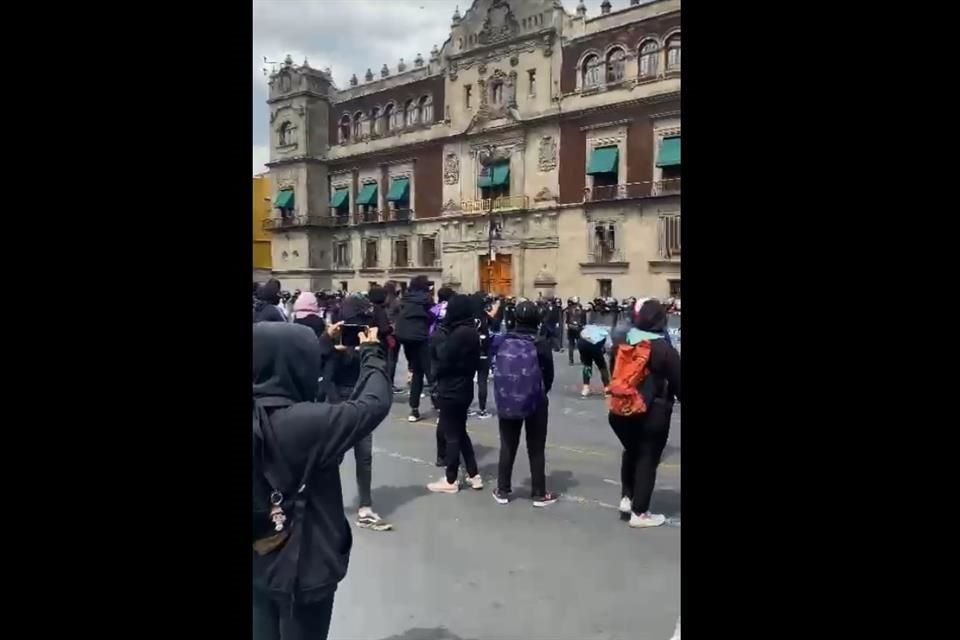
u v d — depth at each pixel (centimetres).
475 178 3192
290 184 3688
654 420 441
